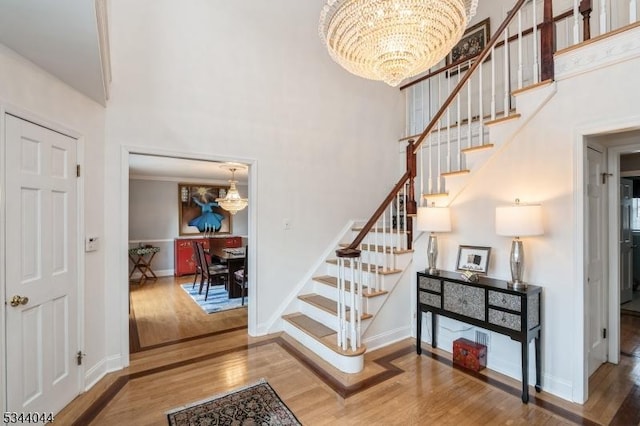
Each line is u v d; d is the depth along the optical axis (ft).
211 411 7.11
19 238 6.23
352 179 14.33
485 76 14.26
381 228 12.66
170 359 9.74
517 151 8.39
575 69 7.28
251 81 11.66
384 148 15.52
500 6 14.10
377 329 10.43
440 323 10.40
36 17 5.22
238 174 22.98
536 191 8.00
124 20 9.33
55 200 7.18
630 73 6.47
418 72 7.75
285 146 12.41
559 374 7.57
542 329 7.82
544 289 7.82
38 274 6.66
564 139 7.50
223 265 19.38
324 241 13.43
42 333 6.73
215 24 10.93
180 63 10.25
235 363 9.45
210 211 26.07
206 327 12.67
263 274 11.82
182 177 24.72
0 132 5.88
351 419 6.80
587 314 7.50
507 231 7.49
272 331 11.93
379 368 9.05
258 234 11.72
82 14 5.24
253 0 11.72
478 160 9.22
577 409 7.04
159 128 9.87
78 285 7.86
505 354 8.68
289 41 12.57
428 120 15.85
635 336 11.00
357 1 6.30
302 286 12.69
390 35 6.53
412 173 11.00
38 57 6.36
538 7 12.93
